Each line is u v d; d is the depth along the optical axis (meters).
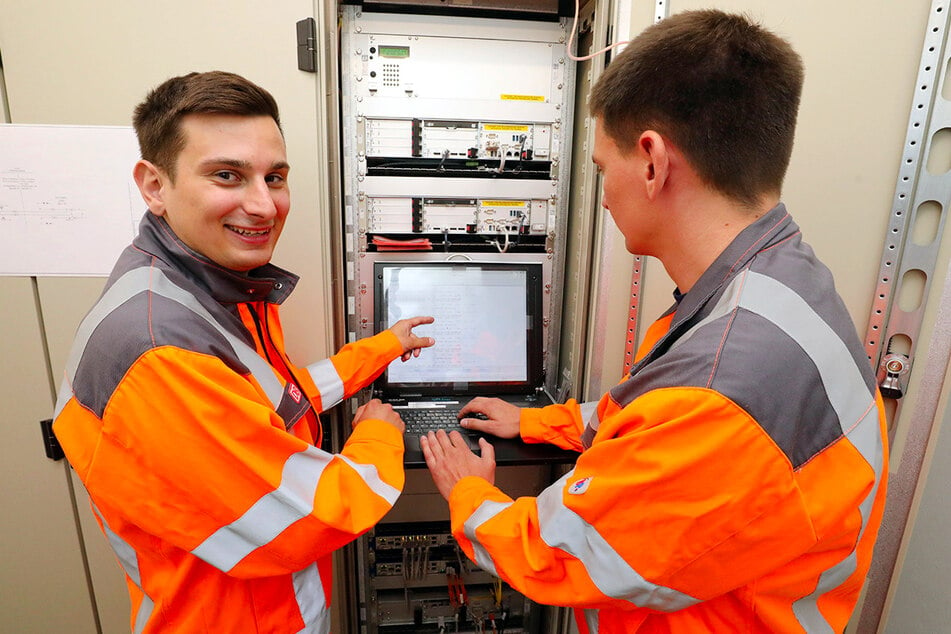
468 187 1.32
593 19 1.18
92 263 1.02
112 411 0.60
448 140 1.29
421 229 1.33
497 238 1.36
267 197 0.71
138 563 0.74
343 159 1.26
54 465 1.10
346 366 1.07
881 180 0.98
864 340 1.04
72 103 0.96
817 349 0.52
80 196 1.00
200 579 0.71
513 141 1.31
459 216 1.34
